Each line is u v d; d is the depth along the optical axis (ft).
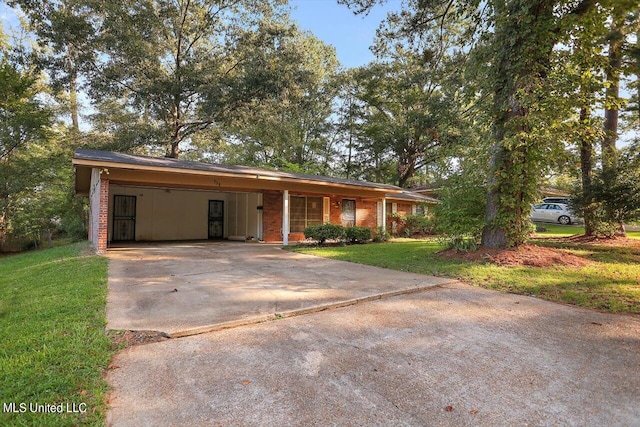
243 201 49.47
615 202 34.65
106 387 7.87
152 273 21.56
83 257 28.25
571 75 21.62
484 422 6.84
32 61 52.21
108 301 14.71
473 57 26.20
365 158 96.84
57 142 63.05
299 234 47.57
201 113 64.64
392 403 7.48
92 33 52.54
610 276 19.92
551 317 13.44
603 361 9.58
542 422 6.86
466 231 26.91
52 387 7.69
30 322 11.83
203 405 7.32
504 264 23.00
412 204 63.62
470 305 15.06
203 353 9.89
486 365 9.30
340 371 8.89
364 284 18.61
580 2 21.58
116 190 44.91
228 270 22.95
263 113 64.59
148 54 56.34
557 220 67.21
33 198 54.65
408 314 13.73
